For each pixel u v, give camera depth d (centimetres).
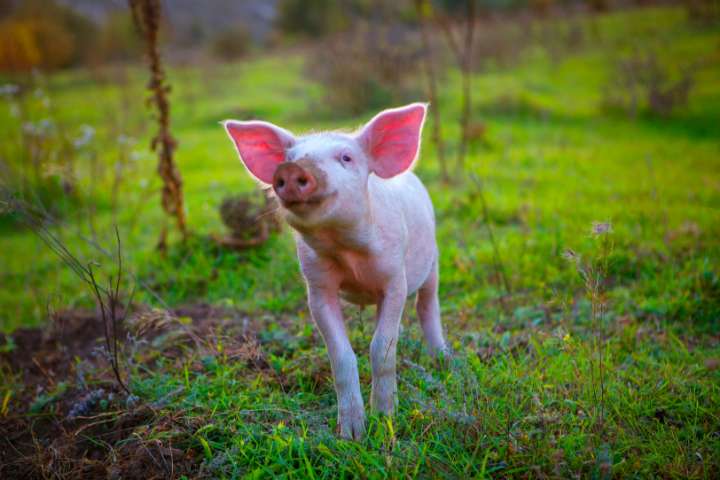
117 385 422
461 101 1697
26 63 2205
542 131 1434
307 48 3784
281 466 318
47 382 471
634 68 1772
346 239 324
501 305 532
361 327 443
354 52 1858
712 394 371
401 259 357
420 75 1898
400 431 344
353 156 324
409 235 387
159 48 665
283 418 360
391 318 354
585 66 2264
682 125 1503
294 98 2102
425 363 428
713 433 343
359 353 443
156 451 341
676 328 483
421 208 413
